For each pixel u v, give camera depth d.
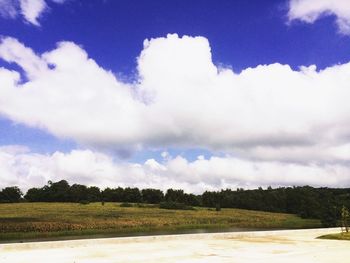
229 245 19.11
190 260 14.02
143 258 14.33
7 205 96.81
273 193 120.12
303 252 16.78
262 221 82.38
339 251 17.19
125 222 64.31
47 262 13.12
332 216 66.56
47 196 119.25
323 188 116.25
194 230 56.50
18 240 35.66
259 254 15.98
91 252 15.62
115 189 124.62
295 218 92.81
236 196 122.31
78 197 119.69
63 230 50.47
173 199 121.06
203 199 122.00
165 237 21.12
